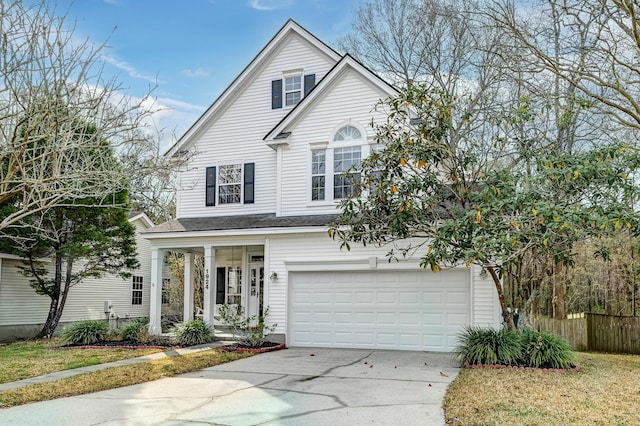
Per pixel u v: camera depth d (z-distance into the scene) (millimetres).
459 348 11562
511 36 14523
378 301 14492
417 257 14000
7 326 18984
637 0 12195
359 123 15734
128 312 24781
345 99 16000
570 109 12852
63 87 8500
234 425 6777
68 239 19125
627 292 21031
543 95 13320
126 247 20516
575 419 6820
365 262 14484
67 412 7562
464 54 21000
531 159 12320
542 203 9633
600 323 18016
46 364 11922
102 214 19312
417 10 22891
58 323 20641
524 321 15328
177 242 16672
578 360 12031
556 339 11188
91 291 22781
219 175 18406
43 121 7785
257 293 18625
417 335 14000
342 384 9227
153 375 10367
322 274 15117
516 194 10383
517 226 9445
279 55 18422
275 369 10977
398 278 14344
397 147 11844
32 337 19656
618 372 10805
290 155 16516
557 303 19562
